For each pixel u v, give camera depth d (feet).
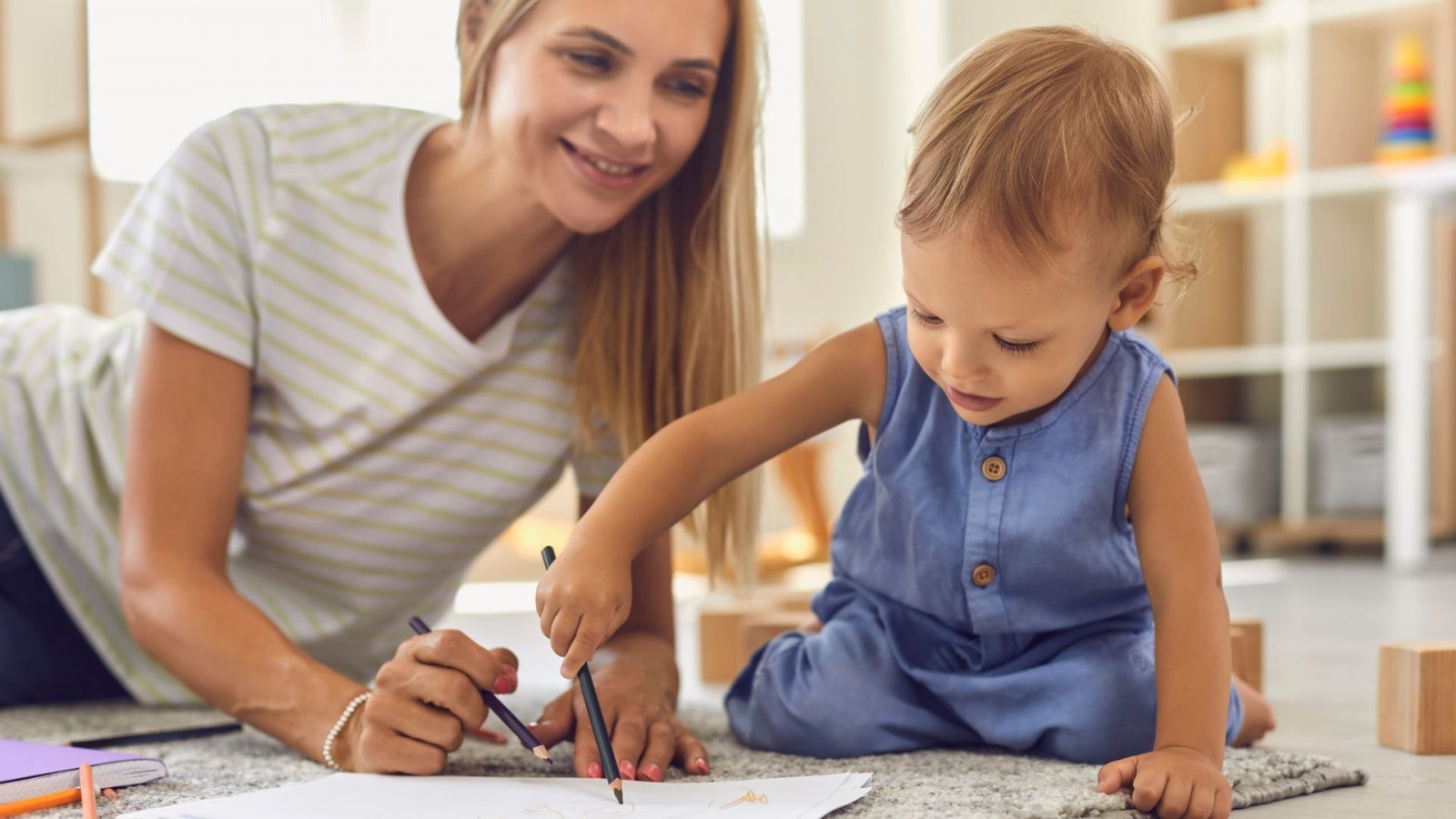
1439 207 9.75
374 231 3.90
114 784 2.89
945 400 3.28
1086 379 3.16
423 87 11.17
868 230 14.23
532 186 3.62
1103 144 2.80
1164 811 2.65
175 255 3.74
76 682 4.59
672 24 3.44
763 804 2.60
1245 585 9.12
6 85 9.70
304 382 3.93
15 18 9.62
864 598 3.62
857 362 3.35
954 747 3.51
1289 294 12.03
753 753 3.49
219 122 3.97
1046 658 3.37
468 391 4.01
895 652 3.46
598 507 3.06
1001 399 2.89
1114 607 3.34
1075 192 2.74
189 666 3.41
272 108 4.05
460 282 3.96
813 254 14.02
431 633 3.03
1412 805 2.86
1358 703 4.41
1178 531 3.05
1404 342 9.80
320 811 2.59
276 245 3.84
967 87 2.91
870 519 3.56
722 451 3.20
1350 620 6.92
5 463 4.41
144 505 3.59
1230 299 13.38
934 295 2.81
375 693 2.98
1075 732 3.21
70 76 9.57
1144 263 2.89
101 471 4.43
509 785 2.82
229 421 3.76
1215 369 12.57
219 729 3.76
